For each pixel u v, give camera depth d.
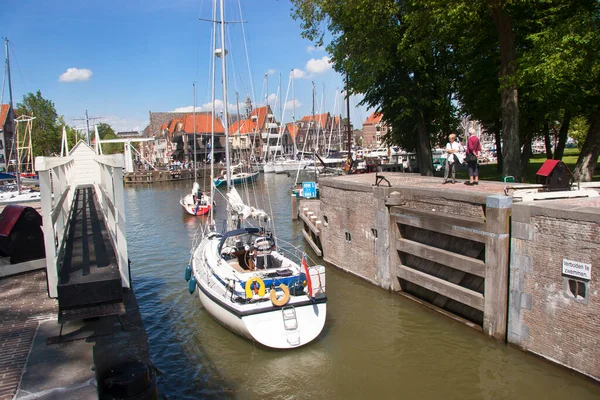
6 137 63.28
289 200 38.84
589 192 10.39
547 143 35.38
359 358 9.84
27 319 7.01
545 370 8.67
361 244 15.16
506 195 9.91
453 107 29.36
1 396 4.86
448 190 11.67
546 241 8.64
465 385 8.60
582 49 14.16
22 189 37.41
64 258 7.11
